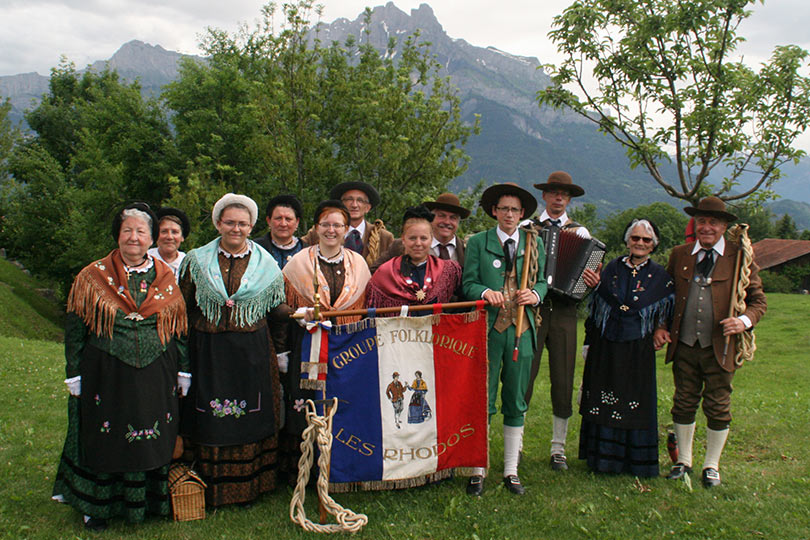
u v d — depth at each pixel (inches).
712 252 211.0
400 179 656.4
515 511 186.7
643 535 172.7
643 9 261.9
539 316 207.8
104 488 168.9
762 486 205.0
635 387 211.5
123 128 1127.0
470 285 204.5
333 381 190.7
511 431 204.1
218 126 990.4
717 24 243.3
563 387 221.3
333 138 660.7
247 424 182.7
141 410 167.0
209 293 180.2
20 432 255.4
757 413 302.0
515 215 202.7
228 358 181.2
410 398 195.2
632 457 212.1
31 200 1309.1
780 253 2162.9
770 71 249.0
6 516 178.5
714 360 208.1
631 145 272.1
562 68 280.1
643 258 218.5
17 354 442.3
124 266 172.4
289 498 193.6
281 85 584.1
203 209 651.5
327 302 195.8
